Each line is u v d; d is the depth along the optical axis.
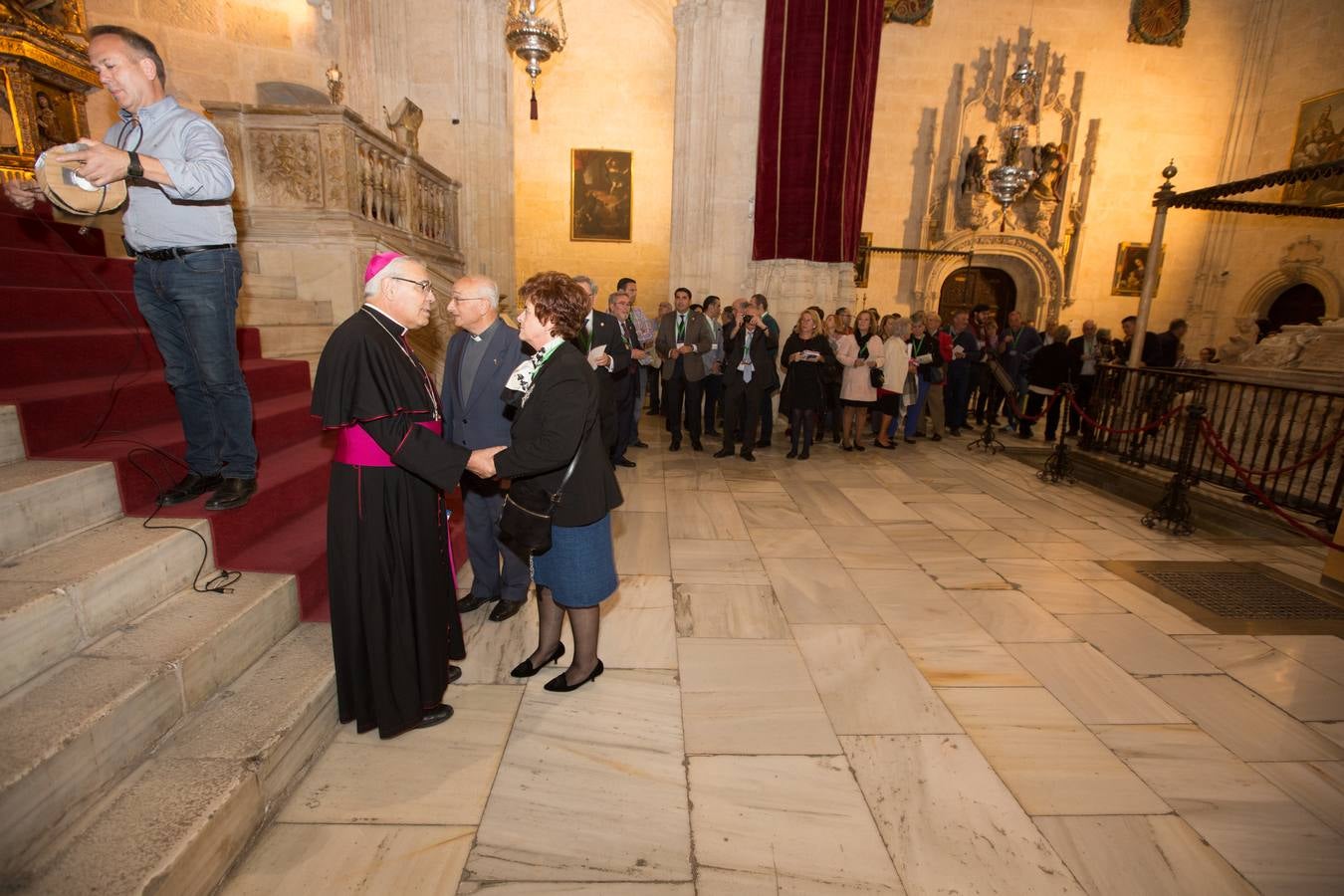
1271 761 2.31
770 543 4.36
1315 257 12.06
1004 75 12.39
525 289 2.12
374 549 2.01
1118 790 2.15
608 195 12.51
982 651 3.02
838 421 8.03
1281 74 12.40
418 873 1.72
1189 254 13.50
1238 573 4.00
